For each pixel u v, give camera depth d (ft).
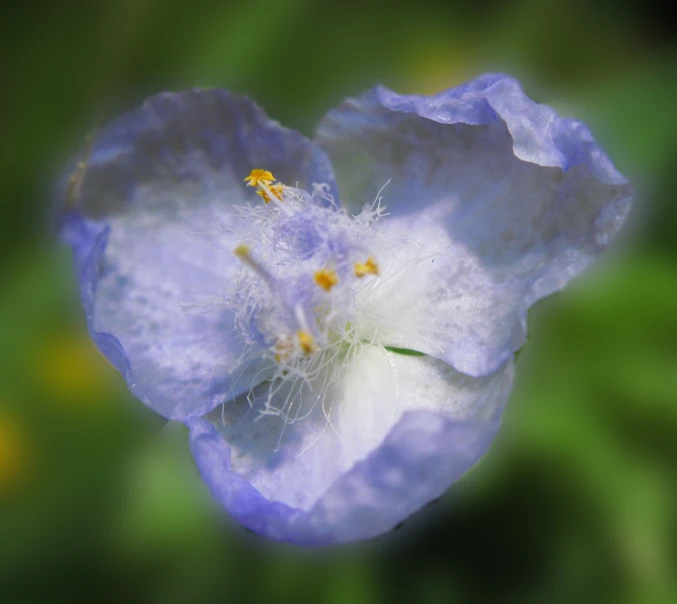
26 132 0.49
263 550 0.42
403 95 0.40
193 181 0.41
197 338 0.41
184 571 0.43
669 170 0.43
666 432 0.43
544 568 0.43
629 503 0.42
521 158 0.39
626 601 0.42
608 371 0.43
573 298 0.43
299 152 0.41
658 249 0.44
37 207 0.47
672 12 0.48
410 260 0.41
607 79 0.46
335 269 0.40
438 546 0.43
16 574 0.44
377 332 0.41
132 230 0.41
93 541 0.45
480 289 0.40
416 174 0.41
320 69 0.48
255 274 0.40
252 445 0.40
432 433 0.37
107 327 0.40
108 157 0.41
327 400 0.40
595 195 0.39
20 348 0.46
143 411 0.42
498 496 0.42
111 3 0.48
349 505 0.37
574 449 0.42
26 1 0.49
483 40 0.48
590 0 0.48
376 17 0.48
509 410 0.42
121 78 0.48
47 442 0.46
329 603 0.42
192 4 0.48
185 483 0.40
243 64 0.47
